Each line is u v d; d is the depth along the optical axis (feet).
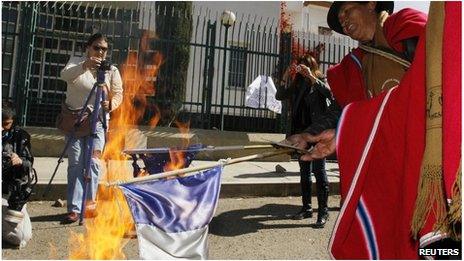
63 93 27.89
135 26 33.71
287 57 31.07
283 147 8.09
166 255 8.13
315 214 16.85
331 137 7.82
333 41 36.40
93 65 14.01
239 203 18.24
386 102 6.61
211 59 30.63
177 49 35.94
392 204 6.63
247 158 8.36
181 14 38.04
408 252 6.04
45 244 12.00
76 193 14.23
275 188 19.74
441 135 5.55
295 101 15.46
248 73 34.06
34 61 30.58
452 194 5.36
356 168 6.73
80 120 14.15
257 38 33.65
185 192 8.54
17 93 25.99
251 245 12.97
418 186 5.70
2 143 12.17
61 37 28.91
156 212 8.27
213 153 26.25
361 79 7.85
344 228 6.81
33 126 27.22
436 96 5.68
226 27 31.37
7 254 11.07
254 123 34.60
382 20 7.52
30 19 26.58
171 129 27.14
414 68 6.08
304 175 16.21
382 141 6.69
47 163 22.03
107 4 33.37
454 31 5.54
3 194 12.06
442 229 5.47
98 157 14.58
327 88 14.24
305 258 12.06
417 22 6.91
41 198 16.71
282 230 14.64
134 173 13.15
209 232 14.07
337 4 8.09
